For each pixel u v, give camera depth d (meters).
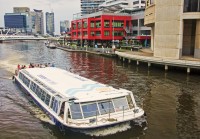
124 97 20.91
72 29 143.62
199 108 26.80
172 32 52.41
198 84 38.53
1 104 27.52
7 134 20.02
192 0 50.56
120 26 115.19
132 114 20.12
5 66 53.69
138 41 109.81
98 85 23.95
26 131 20.44
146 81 40.97
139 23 113.19
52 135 19.56
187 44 61.34
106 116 19.50
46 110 22.30
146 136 19.47
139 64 60.62
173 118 23.66
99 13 111.75
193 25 59.84
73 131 18.88
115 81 41.06
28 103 27.69
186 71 48.81
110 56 77.94
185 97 31.06
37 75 31.12
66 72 32.78
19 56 80.31
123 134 19.52
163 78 43.41
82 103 19.19
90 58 76.62
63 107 19.72
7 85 36.22
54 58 76.62
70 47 112.31
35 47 135.38
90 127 18.02
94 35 115.50
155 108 26.64
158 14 54.91
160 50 55.06
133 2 156.50
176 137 19.56
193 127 21.55
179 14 51.25
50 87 24.58
